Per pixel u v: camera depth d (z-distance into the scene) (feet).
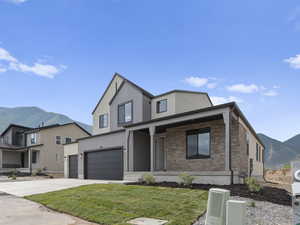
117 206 28.63
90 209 28.43
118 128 73.67
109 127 79.77
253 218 22.81
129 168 58.65
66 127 122.31
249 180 34.45
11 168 117.08
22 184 56.90
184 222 22.29
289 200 29.09
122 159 62.49
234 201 15.33
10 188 50.72
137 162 59.93
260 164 81.20
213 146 50.62
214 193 16.66
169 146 57.98
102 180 62.13
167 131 58.80
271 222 21.84
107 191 37.32
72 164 84.58
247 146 58.44
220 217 16.08
